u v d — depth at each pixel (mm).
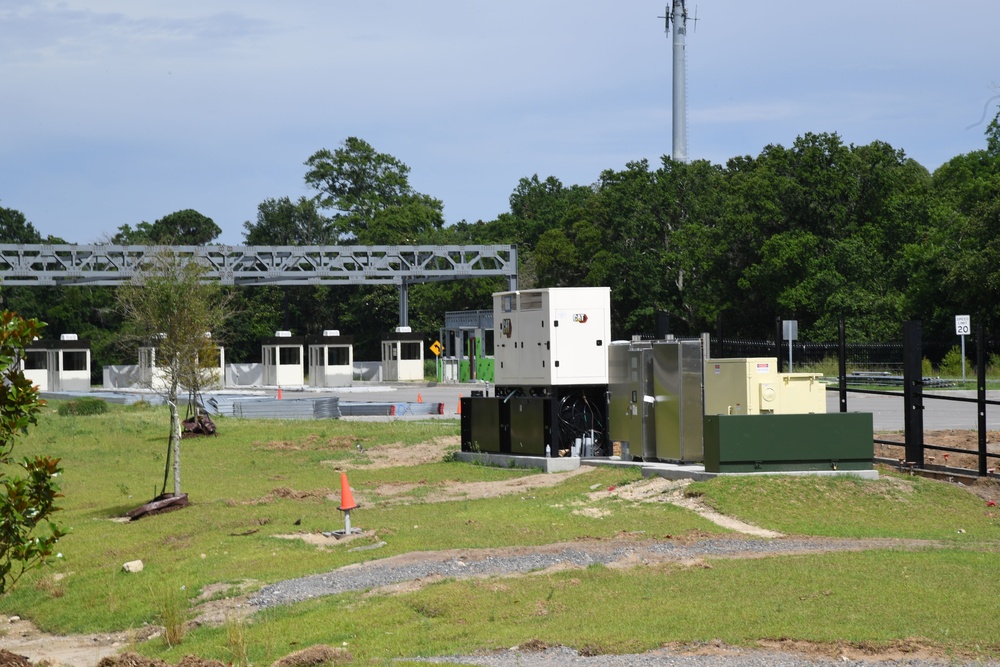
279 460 32969
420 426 39812
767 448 21938
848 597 12844
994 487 21859
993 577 13852
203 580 16969
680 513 20109
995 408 42000
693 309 85812
